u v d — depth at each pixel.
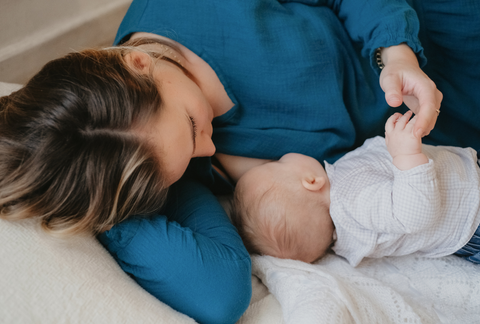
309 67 0.84
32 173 0.56
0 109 0.64
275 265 0.81
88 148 0.57
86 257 0.62
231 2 0.81
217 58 0.80
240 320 0.75
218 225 0.79
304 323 0.65
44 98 0.58
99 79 0.60
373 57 0.85
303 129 0.90
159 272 0.67
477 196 0.76
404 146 0.69
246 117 0.87
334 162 0.94
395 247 0.82
